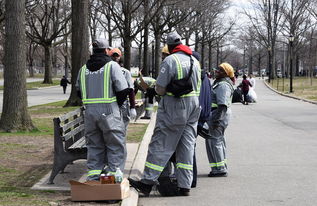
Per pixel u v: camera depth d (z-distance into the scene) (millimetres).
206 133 7926
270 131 16188
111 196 6484
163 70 6934
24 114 14492
